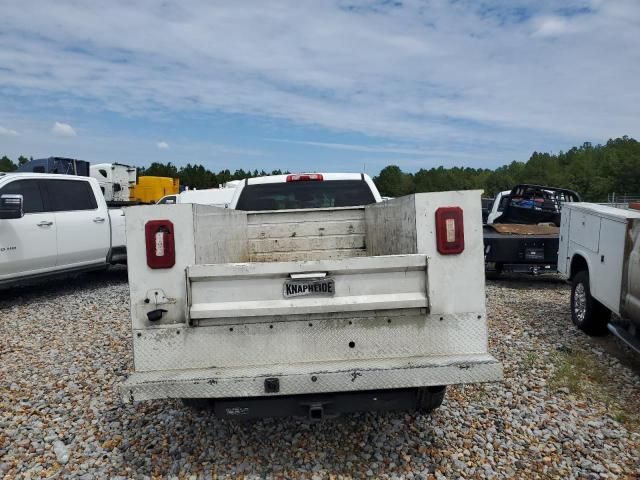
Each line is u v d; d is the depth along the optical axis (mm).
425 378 2666
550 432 3592
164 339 2760
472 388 4355
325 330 2799
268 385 2611
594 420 3797
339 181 5887
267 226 5020
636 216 5148
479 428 3631
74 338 6184
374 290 2803
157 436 3555
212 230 3250
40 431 3691
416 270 2816
